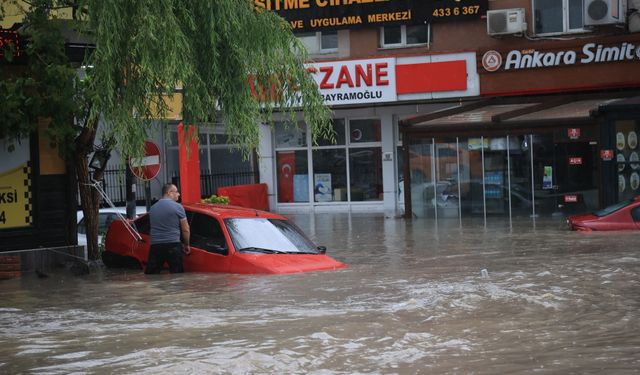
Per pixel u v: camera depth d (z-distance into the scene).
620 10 26.77
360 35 29.84
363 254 17.11
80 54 15.38
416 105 31.08
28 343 7.84
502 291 10.20
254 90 15.16
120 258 14.98
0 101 13.92
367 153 32.41
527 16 28.23
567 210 26.55
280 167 33.38
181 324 8.58
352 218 28.62
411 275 12.30
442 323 8.20
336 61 29.75
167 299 10.63
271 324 8.38
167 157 31.50
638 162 25.28
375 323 8.25
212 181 33.22
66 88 14.18
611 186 25.42
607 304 9.19
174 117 16.58
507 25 27.84
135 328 8.45
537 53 28.08
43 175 15.76
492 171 27.22
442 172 27.66
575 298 9.61
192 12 13.79
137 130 13.52
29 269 15.27
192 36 13.89
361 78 29.64
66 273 14.77
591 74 27.66
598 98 28.00
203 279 12.41
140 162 14.02
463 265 13.82
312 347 7.21
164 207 13.43
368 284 11.29
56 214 15.94
